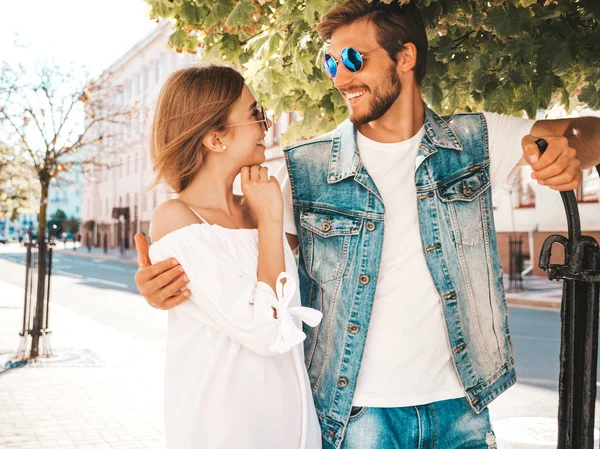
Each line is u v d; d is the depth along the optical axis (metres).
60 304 15.83
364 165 2.13
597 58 2.54
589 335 1.62
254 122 1.85
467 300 2.08
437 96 2.85
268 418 1.74
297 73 2.83
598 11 2.50
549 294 15.61
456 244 2.10
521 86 2.73
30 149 9.09
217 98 1.79
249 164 1.85
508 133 2.21
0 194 14.56
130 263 38.22
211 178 1.86
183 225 1.76
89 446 5.07
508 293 16.03
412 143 2.14
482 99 2.81
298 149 2.25
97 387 6.98
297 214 2.20
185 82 1.81
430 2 2.46
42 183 8.98
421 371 2.01
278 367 1.79
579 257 1.61
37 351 8.56
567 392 1.65
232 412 1.69
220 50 3.08
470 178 2.16
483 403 2.08
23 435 5.30
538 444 4.54
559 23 2.57
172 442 1.73
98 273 28.98
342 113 3.11
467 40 2.88
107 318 13.27
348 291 2.07
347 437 2.02
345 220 2.11
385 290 2.05
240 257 1.77
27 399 6.46
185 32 3.12
